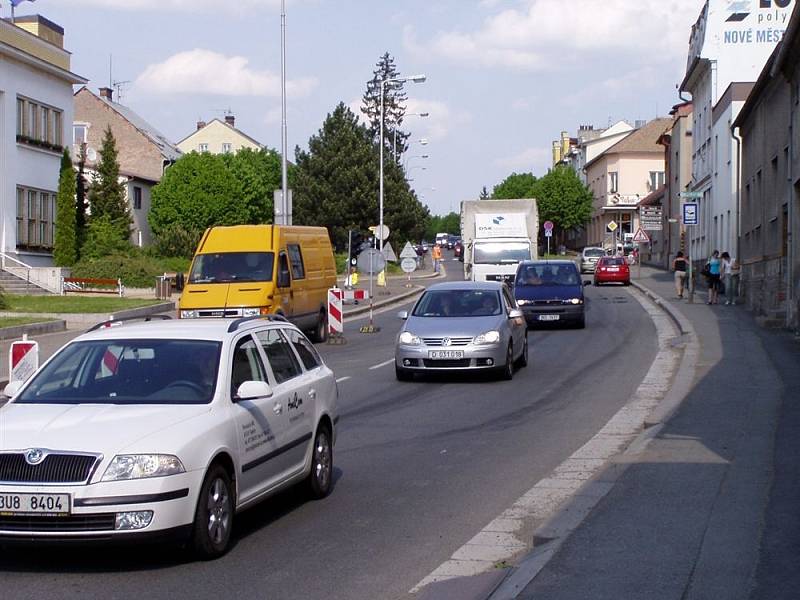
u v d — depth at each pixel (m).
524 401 15.34
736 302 34.72
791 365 17.34
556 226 95.38
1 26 40.50
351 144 78.94
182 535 6.79
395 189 78.56
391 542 7.69
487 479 9.94
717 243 43.22
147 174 71.44
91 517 6.51
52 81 45.00
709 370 16.98
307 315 25.02
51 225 45.31
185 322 8.63
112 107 73.31
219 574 6.82
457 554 7.29
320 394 9.26
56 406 7.41
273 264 23.03
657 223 43.81
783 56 22.64
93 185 50.34
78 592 6.42
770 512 7.84
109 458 6.61
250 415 7.73
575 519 7.86
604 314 33.47
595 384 17.03
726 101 40.78
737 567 6.43
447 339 17.38
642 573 6.34
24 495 6.51
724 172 41.78
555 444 11.77
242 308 22.16
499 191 115.69
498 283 19.67
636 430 12.55
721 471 9.40
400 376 17.89
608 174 93.94
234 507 7.43
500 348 17.41
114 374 7.81
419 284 55.38
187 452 6.82
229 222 62.09
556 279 28.70
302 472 8.75
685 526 7.48
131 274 44.00
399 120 101.00
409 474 10.26
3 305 32.22
